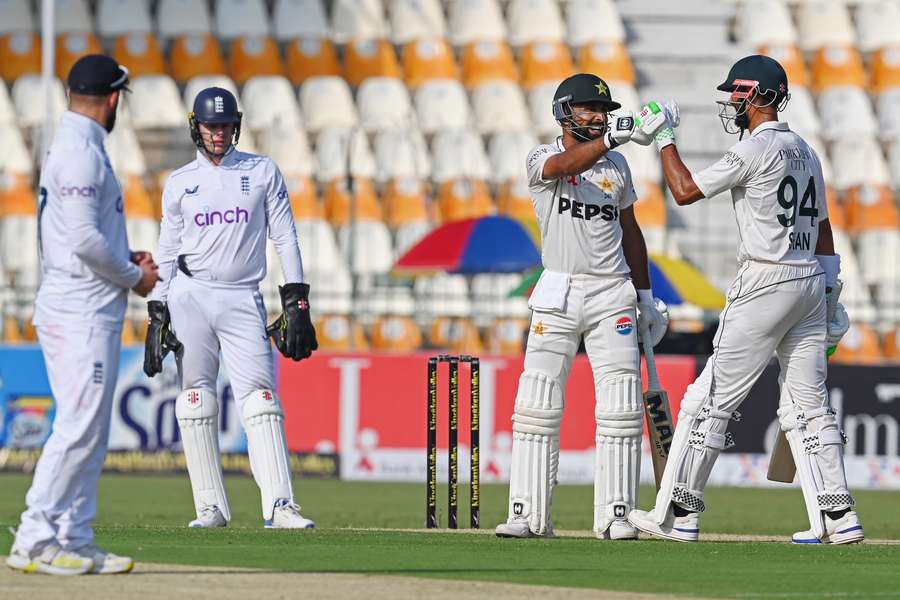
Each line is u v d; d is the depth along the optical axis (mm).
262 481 27672
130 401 51594
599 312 25469
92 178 18375
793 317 25109
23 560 18406
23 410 51562
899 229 73438
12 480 49188
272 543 22906
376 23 78125
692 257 72812
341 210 69688
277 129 71625
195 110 27250
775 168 24719
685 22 80250
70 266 18578
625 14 80688
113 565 18438
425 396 52062
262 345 27812
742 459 53281
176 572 18656
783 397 25875
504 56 77750
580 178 25172
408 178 71062
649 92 78000
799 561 21625
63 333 18594
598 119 25406
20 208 66812
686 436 25312
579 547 23266
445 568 19734
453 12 79688
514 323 64938
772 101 25109
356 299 64000
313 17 77062
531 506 25812
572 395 52094
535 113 76625
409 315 61844
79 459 18578
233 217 27406
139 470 51594
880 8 83625
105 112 18844
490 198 71625
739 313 25109
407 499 45031
